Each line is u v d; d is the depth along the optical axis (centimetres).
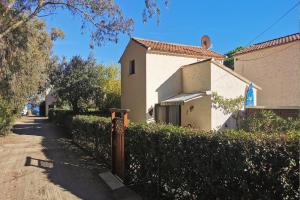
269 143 425
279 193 403
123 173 859
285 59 1938
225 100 1723
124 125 861
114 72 2883
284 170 396
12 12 1589
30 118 4684
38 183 853
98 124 1198
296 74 1862
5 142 1762
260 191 428
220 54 2323
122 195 743
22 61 1836
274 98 2006
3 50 1684
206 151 531
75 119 1723
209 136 534
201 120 1739
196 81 1872
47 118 4662
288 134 454
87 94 2672
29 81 1984
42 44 2247
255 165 434
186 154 584
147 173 731
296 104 1853
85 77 2628
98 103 2733
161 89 1966
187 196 589
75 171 995
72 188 805
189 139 577
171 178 635
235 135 499
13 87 1850
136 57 2072
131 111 2128
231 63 2627
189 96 1748
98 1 1611
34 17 1802
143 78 1967
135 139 790
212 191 516
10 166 1078
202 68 1806
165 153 651
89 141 1355
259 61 2128
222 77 1745
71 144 1673
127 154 843
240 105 1762
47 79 2612
